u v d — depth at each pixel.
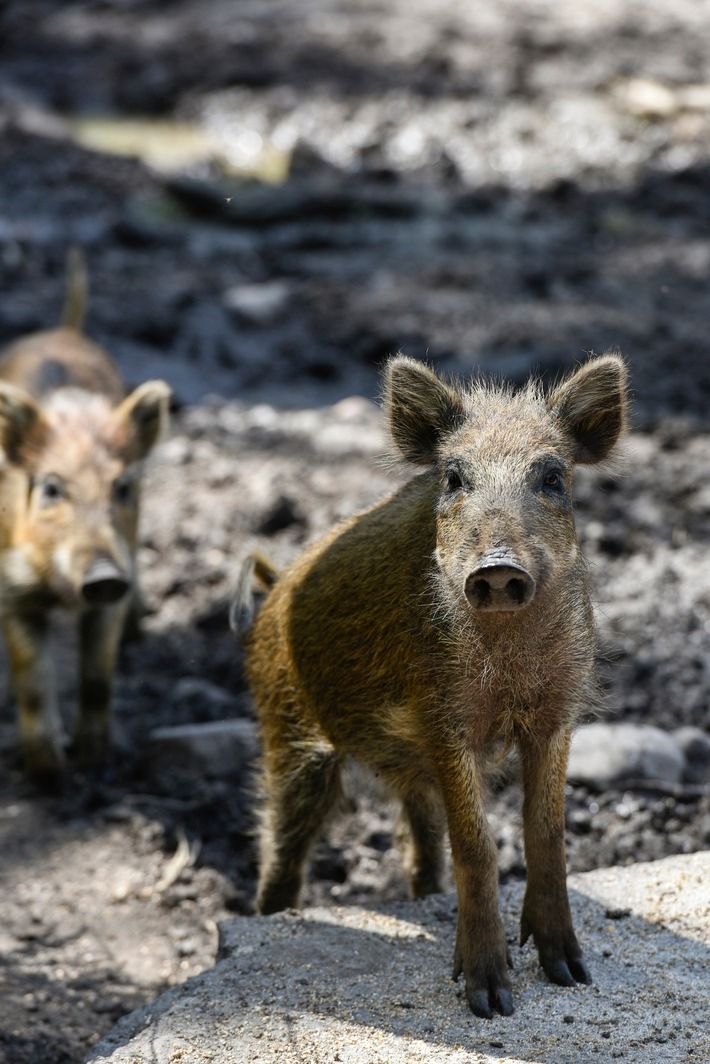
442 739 6.97
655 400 17.27
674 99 29.42
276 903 8.63
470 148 28.42
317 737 8.21
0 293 20.47
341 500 15.02
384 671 7.34
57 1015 8.47
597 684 7.66
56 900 9.73
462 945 6.87
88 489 11.05
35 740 10.99
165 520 14.80
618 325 20.02
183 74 32.03
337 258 23.59
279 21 34.72
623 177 27.17
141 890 9.87
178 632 13.34
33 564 10.93
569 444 7.35
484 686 6.87
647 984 6.84
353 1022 6.63
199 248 23.77
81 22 35.34
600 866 9.75
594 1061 6.22
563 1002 6.74
